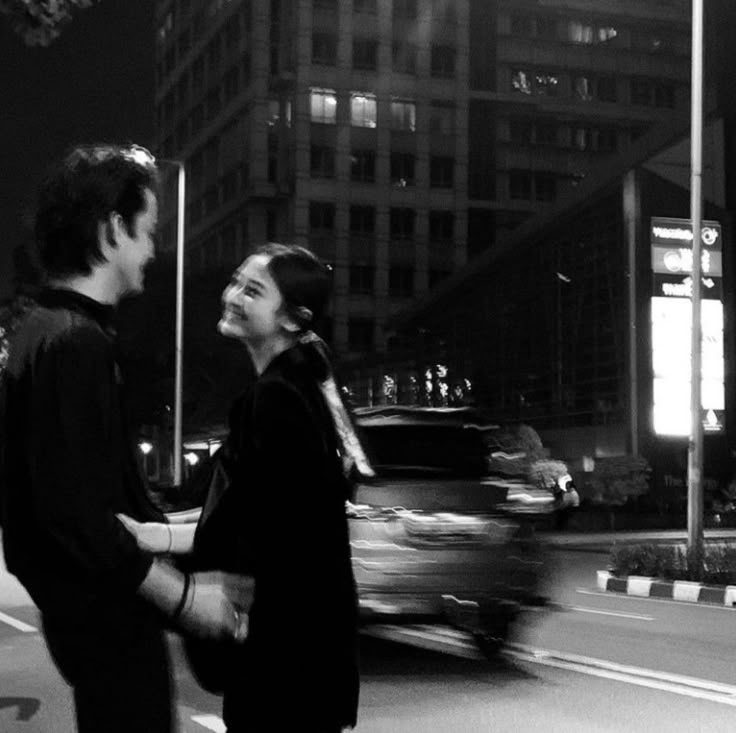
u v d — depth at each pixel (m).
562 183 94.00
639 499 48.88
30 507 2.30
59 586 2.35
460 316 67.81
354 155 87.75
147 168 2.58
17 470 2.32
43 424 2.29
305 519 2.89
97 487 2.30
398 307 87.69
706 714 7.49
